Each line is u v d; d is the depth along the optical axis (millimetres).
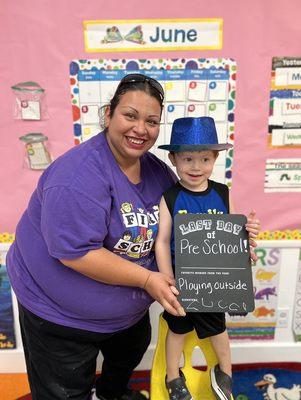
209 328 1119
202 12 1210
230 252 1023
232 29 1229
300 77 1277
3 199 1387
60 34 1220
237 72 1271
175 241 1019
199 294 1021
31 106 1286
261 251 1487
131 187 967
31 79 1262
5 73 1251
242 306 1022
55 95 1280
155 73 1267
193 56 1253
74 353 1057
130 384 1575
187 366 1300
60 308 1008
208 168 1035
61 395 1076
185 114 1311
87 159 890
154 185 1078
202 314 1115
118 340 1273
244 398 1486
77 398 1103
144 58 1252
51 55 1239
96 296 981
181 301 1017
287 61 1263
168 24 1218
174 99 1293
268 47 1248
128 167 986
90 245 877
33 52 1234
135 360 1340
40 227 977
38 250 975
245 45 1245
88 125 1314
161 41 1235
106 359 1344
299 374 1597
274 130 1333
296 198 1412
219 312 1101
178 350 1195
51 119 1305
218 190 1098
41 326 1015
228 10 1210
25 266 1035
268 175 1385
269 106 1309
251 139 1343
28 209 1044
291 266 1514
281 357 1648
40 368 1078
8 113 1292
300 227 1446
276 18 1220
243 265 1024
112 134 914
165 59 1254
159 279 968
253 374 1599
